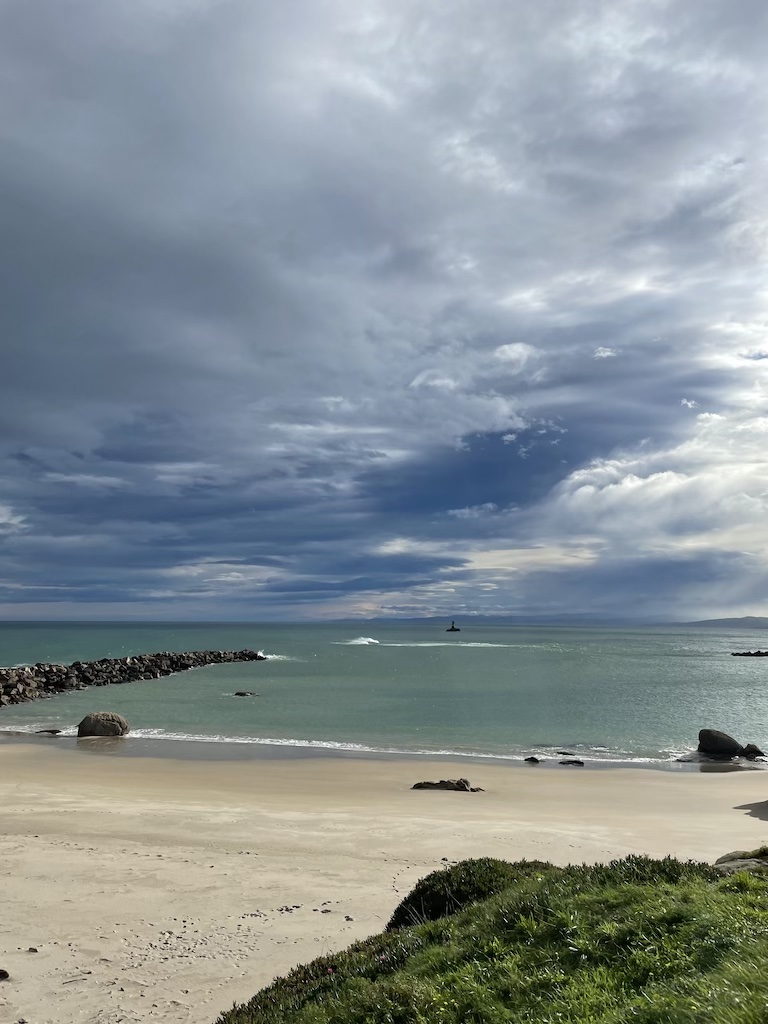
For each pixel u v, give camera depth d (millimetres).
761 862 10680
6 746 36406
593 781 29656
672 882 8742
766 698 63406
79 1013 9492
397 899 14148
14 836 18234
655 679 81625
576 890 8836
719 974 5668
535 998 6395
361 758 34062
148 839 18453
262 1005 8570
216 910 13422
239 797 24906
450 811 22984
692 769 33781
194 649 131875
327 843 18391
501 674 84125
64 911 13133
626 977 6371
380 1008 6992
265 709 52219
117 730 40219
